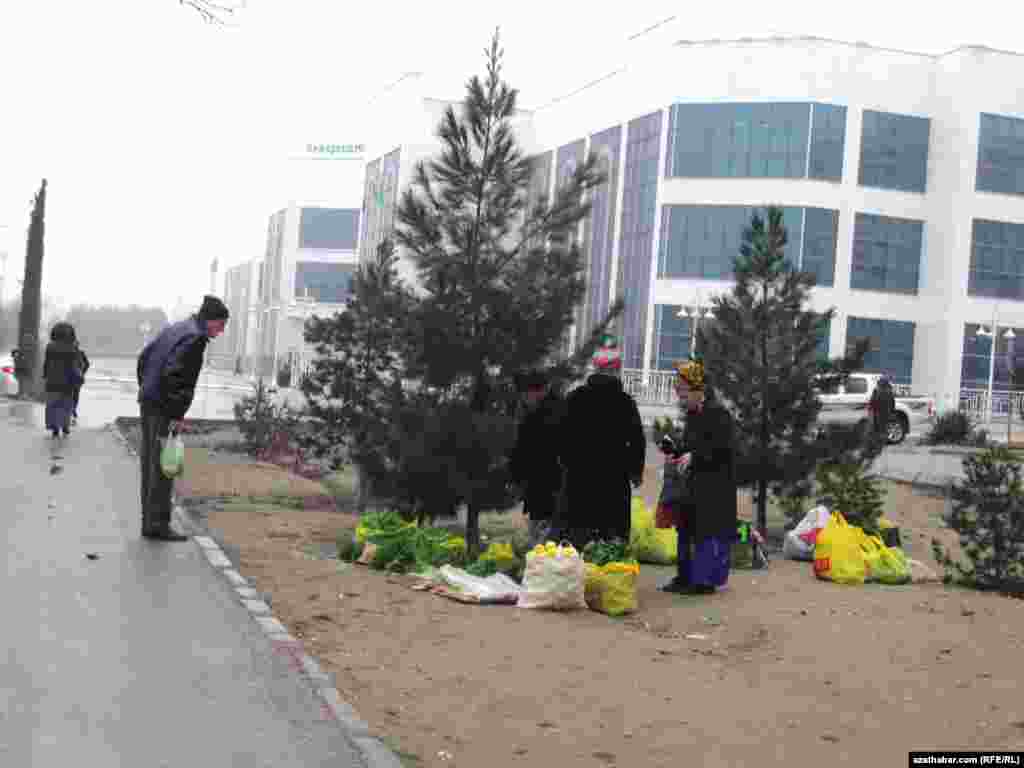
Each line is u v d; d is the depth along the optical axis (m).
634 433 10.66
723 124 53.44
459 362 12.91
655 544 13.34
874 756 6.68
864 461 15.84
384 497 13.15
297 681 6.68
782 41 52.97
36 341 39.72
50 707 5.82
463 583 10.16
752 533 13.09
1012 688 8.34
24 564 9.25
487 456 12.54
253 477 19.53
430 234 13.27
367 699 6.80
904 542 16.64
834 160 52.78
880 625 10.17
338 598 9.48
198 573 9.50
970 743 7.02
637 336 55.88
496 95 13.58
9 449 19.52
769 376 15.58
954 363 53.41
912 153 54.00
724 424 11.18
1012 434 42.72
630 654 8.60
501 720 6.73
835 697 7.92
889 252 53.72
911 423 35.47
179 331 10.97
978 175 53.72
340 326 17.64
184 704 6.05
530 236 13.52
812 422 15.74
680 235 53.72
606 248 59.62
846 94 52.94
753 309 16.02
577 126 63.56
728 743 6.71
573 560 9.97
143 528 11.03
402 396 13.15
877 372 53.44
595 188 13.67
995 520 12.82
